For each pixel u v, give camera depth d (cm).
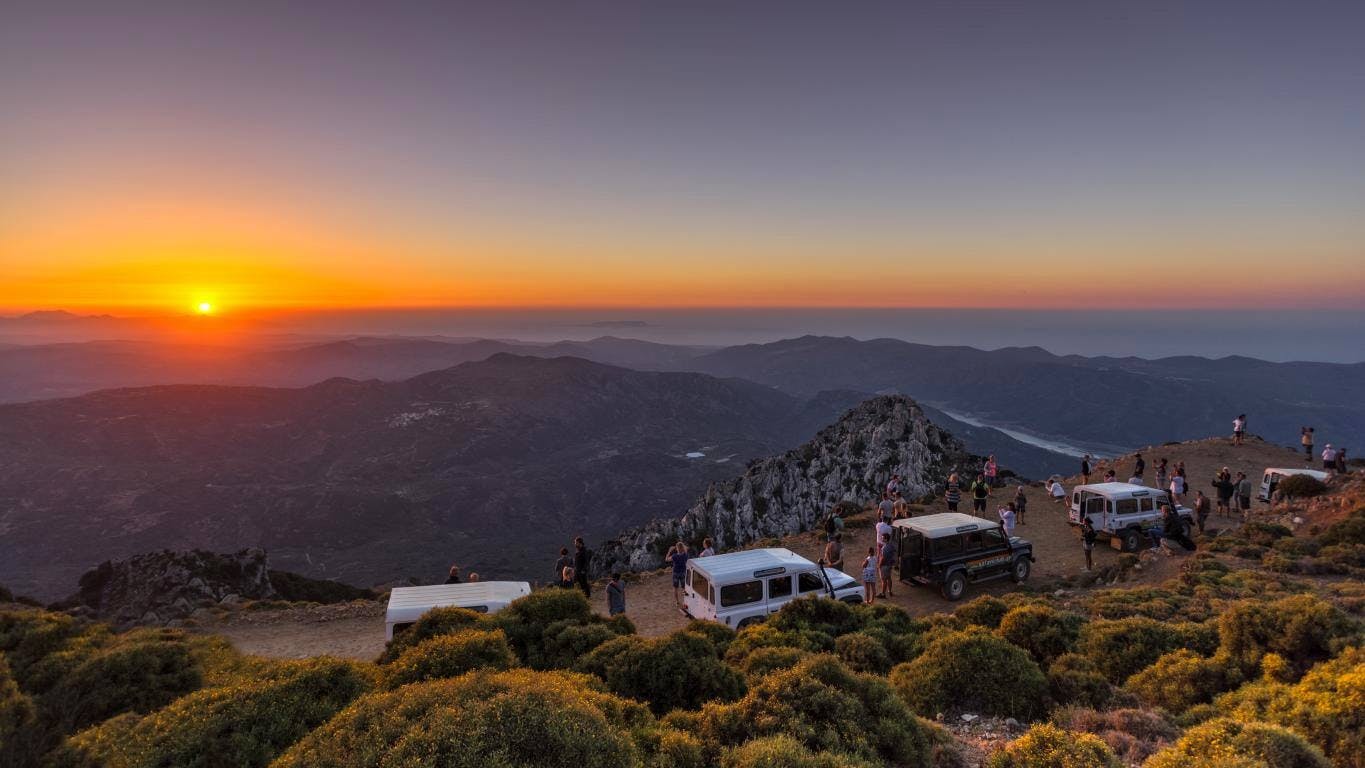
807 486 7031
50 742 918
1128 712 1052
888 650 1503
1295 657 1157
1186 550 2619
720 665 1177
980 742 1023
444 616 1482
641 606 2625
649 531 7619
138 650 1360
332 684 1019
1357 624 1156
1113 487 2922
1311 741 886
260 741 882
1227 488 3250
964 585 2412
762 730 888
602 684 1090
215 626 2480
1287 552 2352
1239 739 776
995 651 1202
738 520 7081
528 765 630
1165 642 1356
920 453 6481
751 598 1916
